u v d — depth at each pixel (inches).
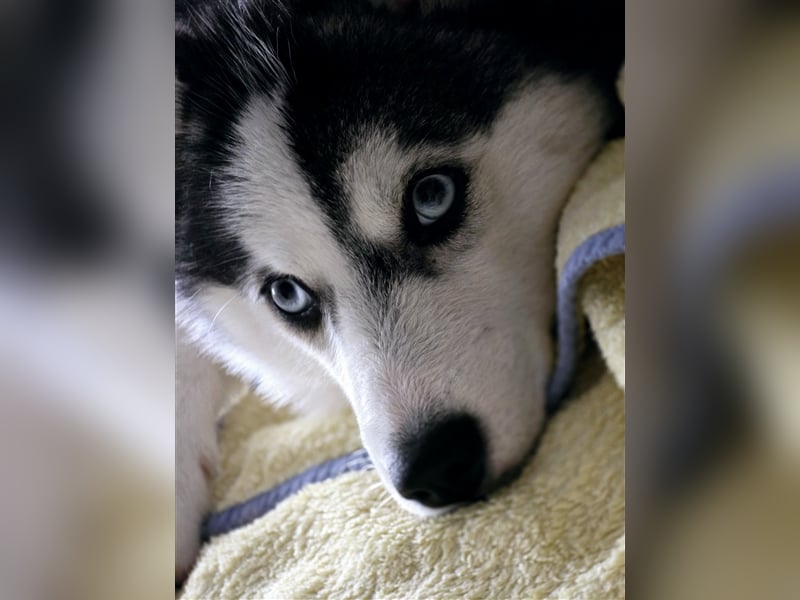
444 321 10.1
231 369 13.3
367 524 9.8
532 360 10.5
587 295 9.8
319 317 11.3
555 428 10.0
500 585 8.6
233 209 10.6
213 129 10.4
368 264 10.3
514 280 10.7
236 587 10.2
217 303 12.1
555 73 11.1
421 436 9.6
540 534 8.8
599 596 7.9
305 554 10.1
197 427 12.6
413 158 9.9
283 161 10.1
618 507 8.8
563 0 11.1
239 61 10.2
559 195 11.1
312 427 12.3
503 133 10.6
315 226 10.2
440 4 10.7
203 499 12.1
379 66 10.1
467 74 10.4
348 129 9.9
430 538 9.3
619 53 11.4
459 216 10.4
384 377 9.9
